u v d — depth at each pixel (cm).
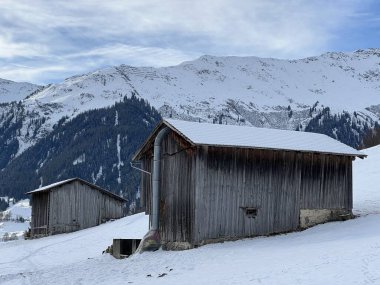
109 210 6969
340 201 3462
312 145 3397
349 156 3503
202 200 3038
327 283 1770
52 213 6450
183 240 3111
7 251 4906
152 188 3347
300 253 2436
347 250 2323
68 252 4297
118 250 3444
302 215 3312
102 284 2361
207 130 3253
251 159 3194
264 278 1980
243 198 3144
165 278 2294
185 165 3166
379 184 5134
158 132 3484
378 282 1695
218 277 2136
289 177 3297
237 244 2986
